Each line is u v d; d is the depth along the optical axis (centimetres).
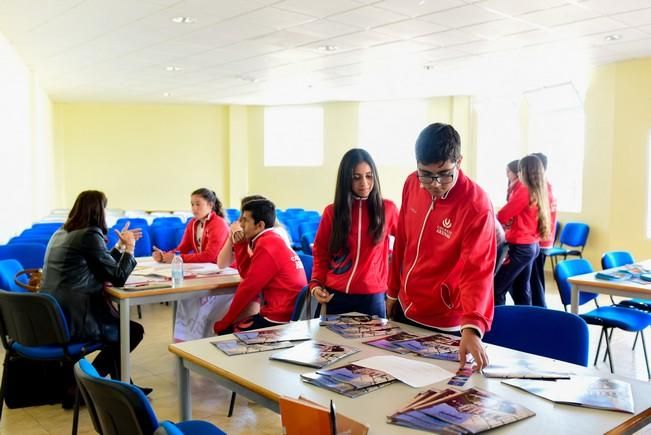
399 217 219
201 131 1107
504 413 131
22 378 308
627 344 448
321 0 460
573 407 137
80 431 282
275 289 293
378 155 1019
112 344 297
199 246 422
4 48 587
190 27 547
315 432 123
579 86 746
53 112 1048
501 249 310
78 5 480
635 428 126
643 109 652
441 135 176
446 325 202
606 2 457
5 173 592
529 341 217
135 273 346
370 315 240
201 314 347
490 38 575
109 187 1083
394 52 641
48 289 285
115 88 904
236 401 324
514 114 880
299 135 1088
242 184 1118
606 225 692
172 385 349
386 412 135
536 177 425
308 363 168
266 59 688
